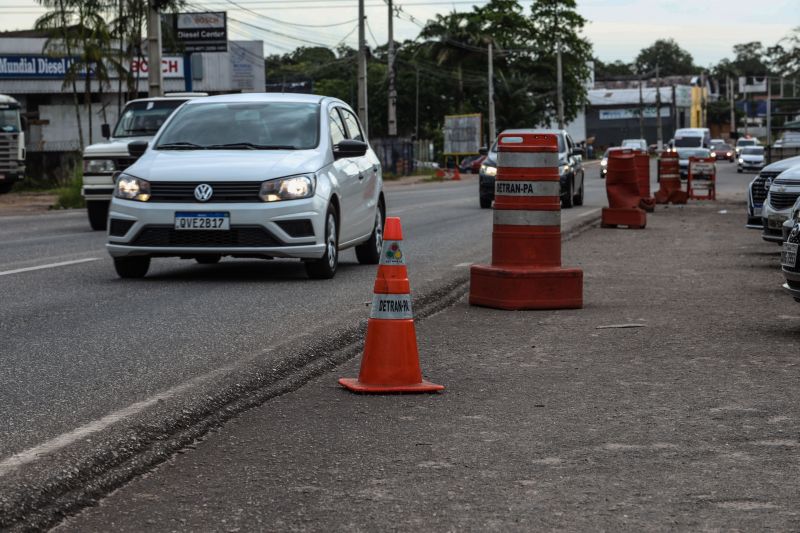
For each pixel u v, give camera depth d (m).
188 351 7.66
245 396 6.38
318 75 127.31
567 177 27.75
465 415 6.00
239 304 10.02
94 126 62.44
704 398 6.38
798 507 4.38
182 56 68.44
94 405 6.05
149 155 12.34
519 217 10.12
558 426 5.73
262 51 75.56
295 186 11.62
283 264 13.88
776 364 7.39
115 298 10.45
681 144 69.88
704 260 14.75
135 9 47.59
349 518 4.28
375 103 99.88
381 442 5.43
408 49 100.44
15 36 68.12
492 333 8.72
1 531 4.09
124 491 4.65
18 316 9.30
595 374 7.09
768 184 15.91
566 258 15.02
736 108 181.88
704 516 4.27
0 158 39.62
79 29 49.34
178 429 5.61
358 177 13.31
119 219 11.72
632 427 5.70
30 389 6.48
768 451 5.22
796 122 31.39
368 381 6.64
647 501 4.46
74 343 8.00
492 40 96.50
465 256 14.84
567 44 100.50
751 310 9.94
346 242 12.83
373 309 6.68
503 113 97.38
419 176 71.44
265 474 4.88
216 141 12.55
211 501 4.50
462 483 4.73
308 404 6.28
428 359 7.64
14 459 4.90
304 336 8.12
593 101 150.50
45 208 32.50
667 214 25.36
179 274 12.62
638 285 11.91
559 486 4.68
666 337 8.49
